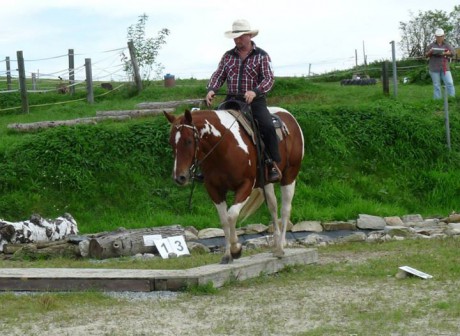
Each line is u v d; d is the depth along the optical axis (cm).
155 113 2161
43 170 1761
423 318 852
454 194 1808
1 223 1455
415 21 4541
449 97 2186
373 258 1274
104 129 1878
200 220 1636
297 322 850
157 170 1812
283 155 1152
